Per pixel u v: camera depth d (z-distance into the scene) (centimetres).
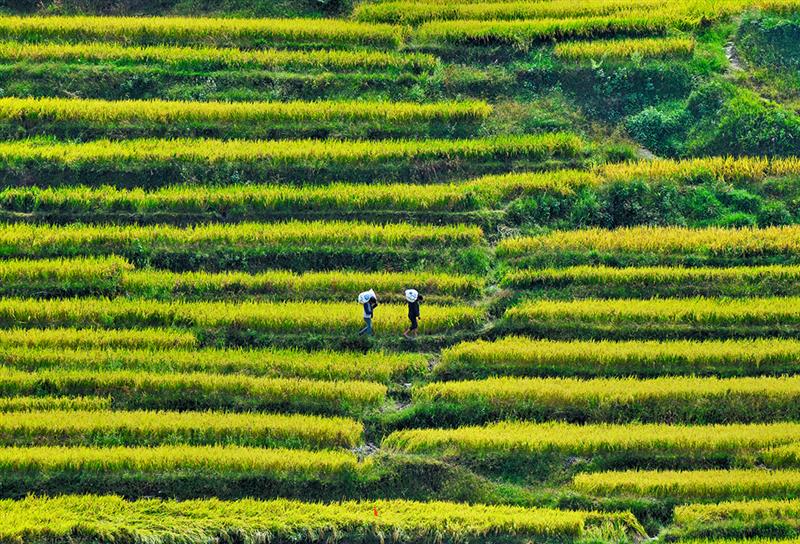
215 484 9850
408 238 11731
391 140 12688
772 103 12825
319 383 10488
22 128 12712
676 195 12206
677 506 9694
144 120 12775
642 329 11062
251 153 12381
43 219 11994
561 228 12044
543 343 10875
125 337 10875
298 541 9469
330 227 11800
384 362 10725
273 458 9894
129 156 12362
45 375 10525
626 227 12044
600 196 12206
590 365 10738
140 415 10225
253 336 11012
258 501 9694
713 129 12744
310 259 11656
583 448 10025
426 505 9688
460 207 12069
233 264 11631
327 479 9912
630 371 10731
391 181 12406
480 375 10744
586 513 9631
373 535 9481
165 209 12069
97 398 10450
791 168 12319
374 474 9950
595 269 11494
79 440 10081
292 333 11031
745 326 11119
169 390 10494
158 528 9469
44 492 9781
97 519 9500
